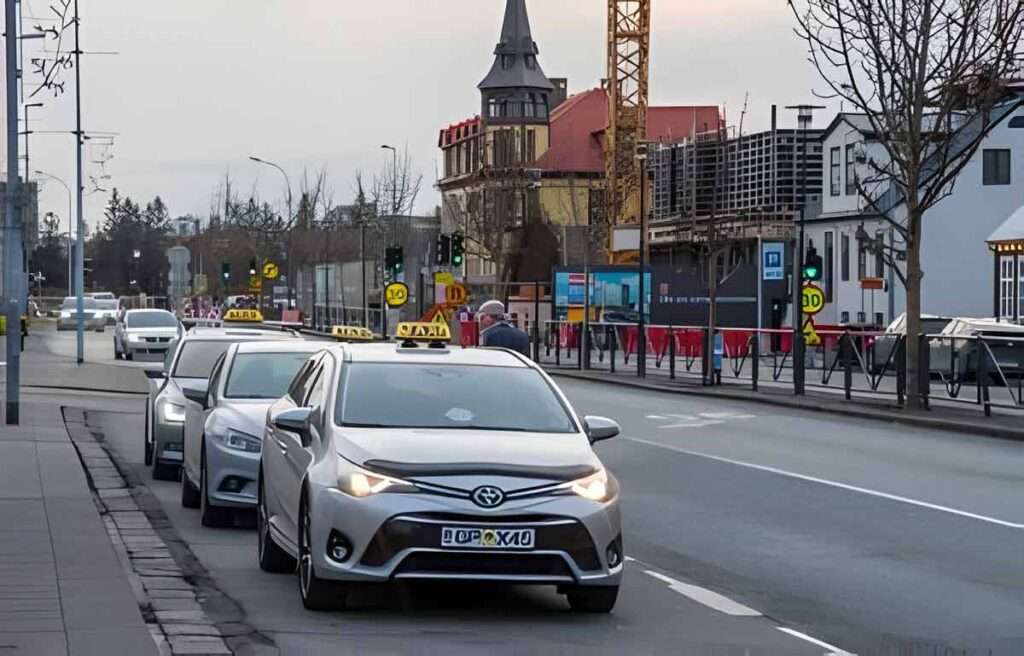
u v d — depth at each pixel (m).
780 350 46.75
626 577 14.80
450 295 56.56
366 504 11.56
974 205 79.25
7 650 10.29
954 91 36.75
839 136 85.50
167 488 22.80
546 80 136.62
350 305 93.31
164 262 193.00
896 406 36.91
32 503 18.59
